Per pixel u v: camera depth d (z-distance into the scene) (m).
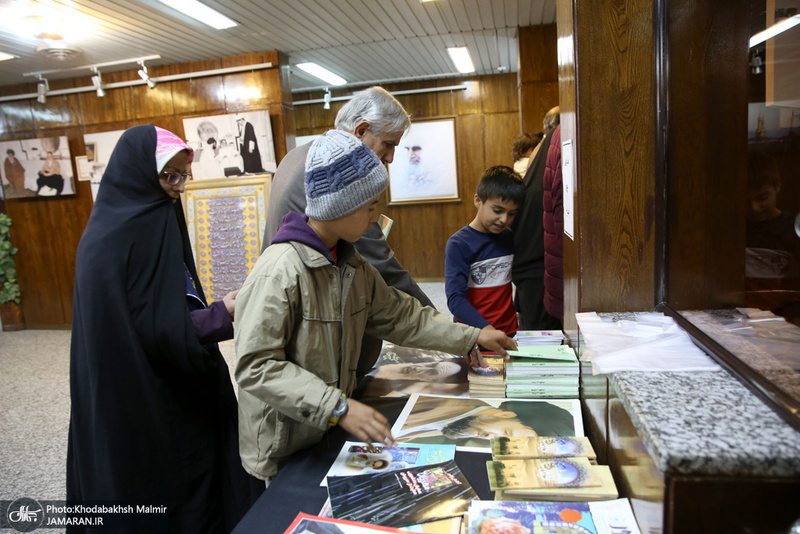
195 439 1.27
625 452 0.74
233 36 4.03
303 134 6.84
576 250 1.14
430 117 6.38
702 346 0.83
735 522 0.54
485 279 1.65
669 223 1.04
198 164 4.73
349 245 0.99
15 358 4.32
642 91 1.06
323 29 4.03
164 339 1.19
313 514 0.78
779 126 0.65
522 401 1.12
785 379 0.62
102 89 4.86
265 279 0.88
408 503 0.76
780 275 0.65
